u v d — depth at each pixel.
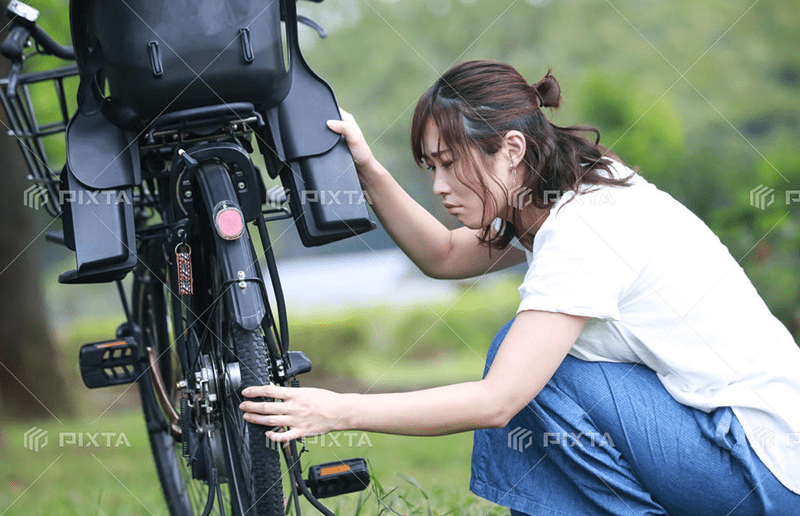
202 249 3.16
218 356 2.96
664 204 3.23
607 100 13.35
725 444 3.04
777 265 12.20
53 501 6.34
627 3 25.20
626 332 3.12
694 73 22.92
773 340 3.20
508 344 2.94
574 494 3.21
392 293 27.84
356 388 18.55
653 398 3.13
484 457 3.38
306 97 3.29
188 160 2.89
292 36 3.27
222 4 2.94
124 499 6.17
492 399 2.86
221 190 2.90
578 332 2.97
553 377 3.21
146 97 2.93
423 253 3.92
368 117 28.78
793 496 3.10
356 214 3.22
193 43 2.92
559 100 3.32
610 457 3.14
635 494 3.12
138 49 2.90
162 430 4.10
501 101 3.13
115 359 3.82
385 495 4.22
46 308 14.16
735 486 3.07
